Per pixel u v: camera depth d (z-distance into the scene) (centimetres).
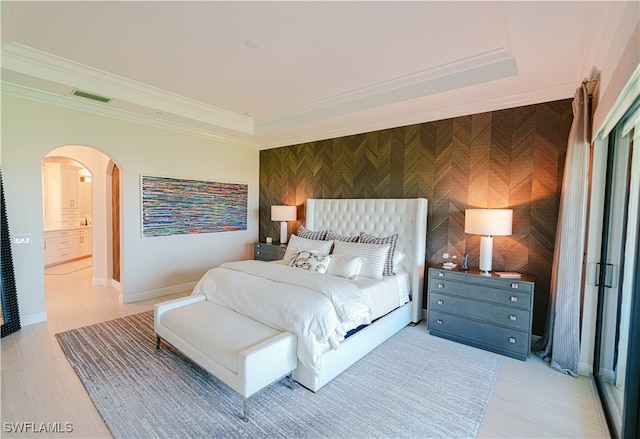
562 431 193
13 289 323
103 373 248
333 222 471
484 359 285
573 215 257
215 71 317
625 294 202
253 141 558
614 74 174
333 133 476
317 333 229
